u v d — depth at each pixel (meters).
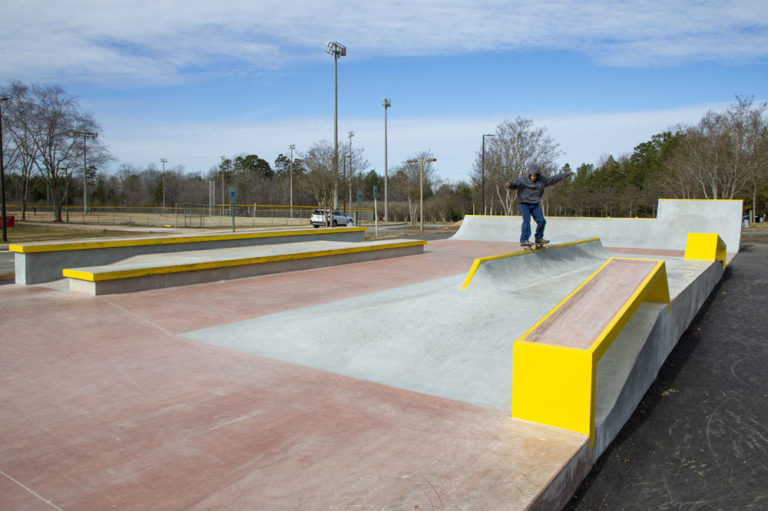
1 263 13.67
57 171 40.03
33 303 6.99
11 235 25.19
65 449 2.92
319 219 34.50
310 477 2.57
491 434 3.04
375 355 4.73
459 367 4.39
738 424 3.82
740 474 3.09
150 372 4.30
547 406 3.15
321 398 3.73
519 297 6.21
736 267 12.33
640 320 4.79
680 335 6.20
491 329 5.20
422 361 4.57
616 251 15.65
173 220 45.28
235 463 2.73
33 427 3.22
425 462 2.70
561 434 3.02
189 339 5.35
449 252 15.44
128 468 2.69
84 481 2.56
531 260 8.31
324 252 11.52
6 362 4.53
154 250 10.38
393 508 2.26
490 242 19.33
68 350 4.91
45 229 31.08
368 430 3.15
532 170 8.62
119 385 3.99
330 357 4.73
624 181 70.69
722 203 17.94
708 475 3.08
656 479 3.02
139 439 3.05
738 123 32.41
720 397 4.37
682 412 4.05
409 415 3.39
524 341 3.24
